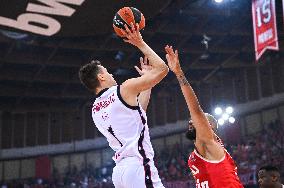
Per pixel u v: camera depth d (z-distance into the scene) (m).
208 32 17.95
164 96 25.44
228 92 24.03
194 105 3.14
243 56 21.80
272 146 18.11
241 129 23.23
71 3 10.46
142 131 2.66
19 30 11.70
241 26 18.22
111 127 2.70
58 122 26.70
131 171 2.58
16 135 26.09
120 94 2.66
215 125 3.58
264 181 3.80
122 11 2.73
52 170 26.12
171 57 3.10
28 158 26.14
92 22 11.44
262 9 11.81
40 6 10.59
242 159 17.75
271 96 22.06
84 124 26.67
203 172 3.28
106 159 26.03
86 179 22.72
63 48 17.86
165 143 25.41
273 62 21.94
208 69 22.33
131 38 2.69
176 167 19.91
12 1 10.38
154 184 2.59
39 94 22.17
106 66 19.75
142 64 3.07
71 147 26.47
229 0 16.03
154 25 17.03
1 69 19.52
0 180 25.42
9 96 22.06
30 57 18.56
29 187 22.92
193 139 3.46
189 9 16.12
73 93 22.83
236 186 3.18
